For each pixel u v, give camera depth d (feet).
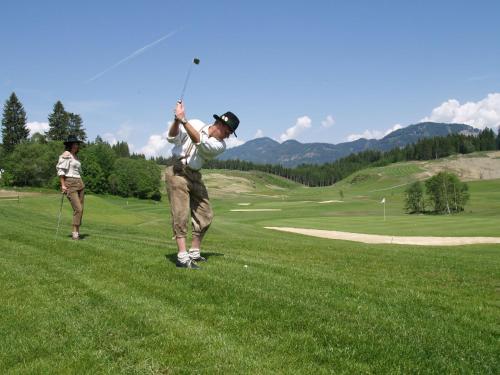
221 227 119.96
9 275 25.34
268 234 117.19
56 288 22.86
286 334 17.10
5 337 16.69
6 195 312.71
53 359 15.01
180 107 24.67
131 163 427.33
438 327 18.45
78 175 39.96
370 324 18.34
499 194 450.71
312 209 313.32
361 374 14.20
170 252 31.53
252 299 20.79
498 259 44.32
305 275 26.45
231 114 25.81
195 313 19.24
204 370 14.20
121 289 22.61
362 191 589.32
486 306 22.26
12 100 441.27
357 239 115.96
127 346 15.89
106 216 132.36
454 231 135.13
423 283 27.48
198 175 26.99
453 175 342.64
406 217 198.90
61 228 52.90
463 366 14.82
